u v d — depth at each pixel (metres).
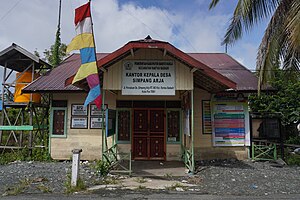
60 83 10.97
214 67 12.78
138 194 6.00
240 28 9.51
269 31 8.73
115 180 7.29
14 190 6.16
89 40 7.74
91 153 10.65
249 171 8.56
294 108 13.74
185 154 9.59
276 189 6.46
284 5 8.52
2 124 11.63
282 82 13.66
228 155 10.58
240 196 5.87
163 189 6.45
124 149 10.95
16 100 11.75
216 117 10.67
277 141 10.80
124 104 11.15
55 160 10.55
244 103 10.74
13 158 10.46
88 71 7.63
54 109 10.91
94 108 10.83
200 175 8.02
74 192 6.10
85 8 7.80
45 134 11.69
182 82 8.16
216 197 5.79
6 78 12.01
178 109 11.10
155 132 11.04
